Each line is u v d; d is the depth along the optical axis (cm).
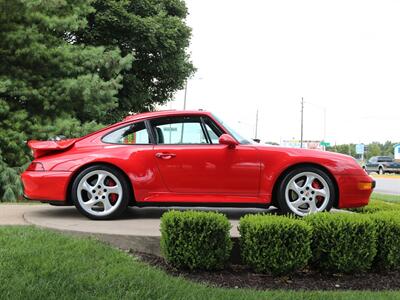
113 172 598
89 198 607
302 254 456
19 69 1323
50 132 1310
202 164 592
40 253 447
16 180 1211
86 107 1418
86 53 1455
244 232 470
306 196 600
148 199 595
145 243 501
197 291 399
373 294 415
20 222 596
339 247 465
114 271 424
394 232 486
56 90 1350
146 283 406
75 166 597
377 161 4875
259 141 662
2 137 1240
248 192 594
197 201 592
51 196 598
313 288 439
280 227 453
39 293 371
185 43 2323
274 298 392
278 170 592
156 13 2295
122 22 2052
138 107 2380
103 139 619
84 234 514
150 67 2280
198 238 456
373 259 487
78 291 382
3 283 384
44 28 1395
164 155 594
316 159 596
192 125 614
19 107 1349
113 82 1443
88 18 2055
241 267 482
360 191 605
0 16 1301
